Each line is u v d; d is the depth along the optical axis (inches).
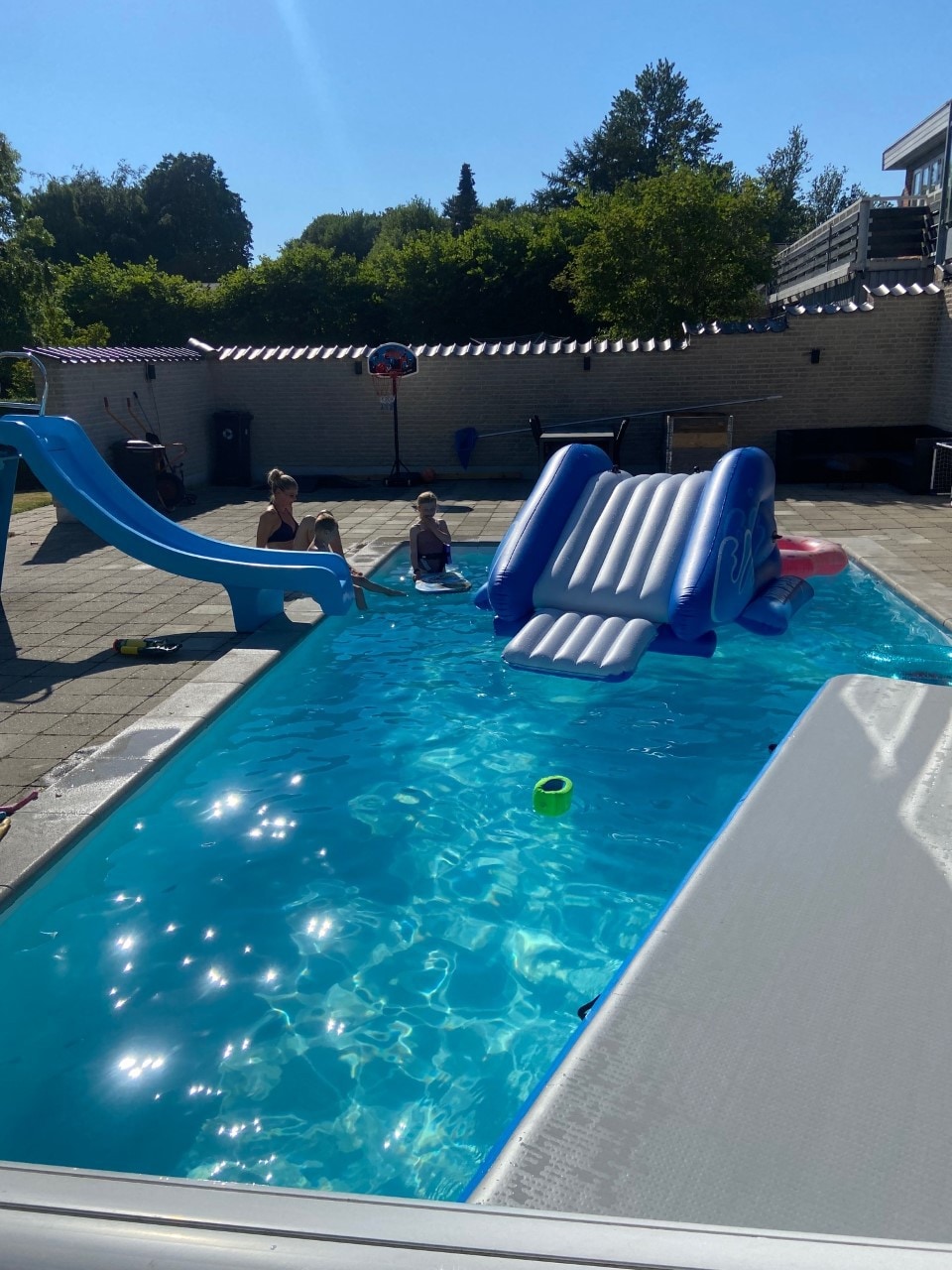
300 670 278.5
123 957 147.6
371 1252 33.9
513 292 1197.1
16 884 152.2
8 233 925.8
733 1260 33.7
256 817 192.4
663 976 91.2
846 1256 34.0
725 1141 70.1
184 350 643.5
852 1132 70.9
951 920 100.7
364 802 198.1
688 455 577.3
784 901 104.6
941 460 504.7
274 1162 110.0
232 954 148.5
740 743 222.7
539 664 256.2
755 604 282.4
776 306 1027.3
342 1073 124.0
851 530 422.6
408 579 382.0
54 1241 34.5
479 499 562.9
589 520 285.0
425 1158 110.8
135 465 522.6
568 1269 33.3
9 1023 133.1
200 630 300.2
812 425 606.5
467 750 222.2
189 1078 123.0
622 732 230.1
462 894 165.2
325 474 655.8
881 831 120.6
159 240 2326.5
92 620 314.0
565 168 2396.7
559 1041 130.0
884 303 581.3
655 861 174.9
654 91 2341.3
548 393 629.0
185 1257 33.7
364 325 1256.8
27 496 600.4
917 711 161.9
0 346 904.3
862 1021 84.2
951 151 622.8
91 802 178.5
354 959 147.3
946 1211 63.2
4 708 232.5
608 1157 68.6
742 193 875.4
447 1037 130.6
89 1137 113.4
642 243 863.1
